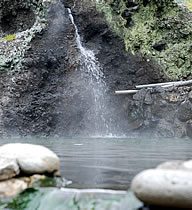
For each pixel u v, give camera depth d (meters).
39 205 2.47
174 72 13.27
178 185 2.03
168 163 2.39
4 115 11.76
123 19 13.96
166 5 14.01
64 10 13.55
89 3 13.83
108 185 2.66
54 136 11.59
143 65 13.48
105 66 13.54
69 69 12.95
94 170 3.34
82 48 13.56
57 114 12.34
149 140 8.79
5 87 12.20
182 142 7.85
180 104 11.22
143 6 14.09
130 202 2.25
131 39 13.73
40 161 2.80
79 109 12.70
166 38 13.73
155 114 11.66
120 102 13.02
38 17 13.07
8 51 12.56
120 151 5.28
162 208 2.13
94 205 2.31
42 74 12.41
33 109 12.01
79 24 13.74
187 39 13.61
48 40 12.91
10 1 13.39
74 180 2.87
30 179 2.75
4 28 13.73
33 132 11.84
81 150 5.52
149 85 12.48
